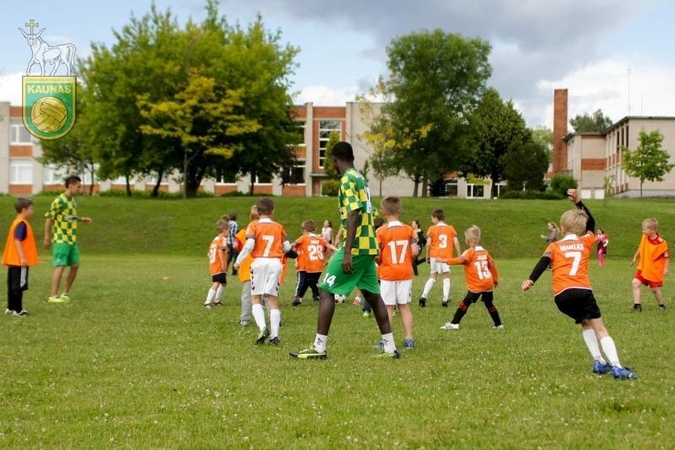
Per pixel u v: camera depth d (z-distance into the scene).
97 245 34.72
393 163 55.06
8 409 5.37
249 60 47.91
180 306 13.27
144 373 6.82
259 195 50.59
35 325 10.41
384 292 8.62
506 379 6.36
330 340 9.18
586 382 6.21
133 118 46.50
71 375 6.73
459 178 73.94
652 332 9.80
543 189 66.94
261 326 8.90
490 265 10.30
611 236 35.66
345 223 7.55
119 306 13.06
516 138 70.31
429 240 13.98
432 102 53.38
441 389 5.97
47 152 57.53
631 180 60.25
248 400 5.61
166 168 48.66
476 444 4.34
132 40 46.97
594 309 6.66
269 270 9.05
